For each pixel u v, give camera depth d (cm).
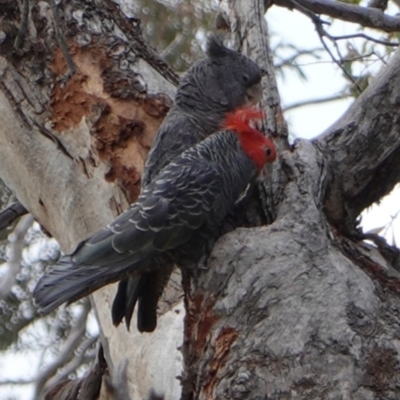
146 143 923
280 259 712
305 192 774
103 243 723
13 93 977
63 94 959
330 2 1088
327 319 672
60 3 1013
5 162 1003
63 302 699
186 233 734
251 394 654
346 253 782
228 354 685
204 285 732
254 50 889
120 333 873
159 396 812
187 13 1486
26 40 987
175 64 1468
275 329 677
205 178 738
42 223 1012
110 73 963
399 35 1319
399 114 855
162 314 855
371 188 862
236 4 912
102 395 916
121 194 910
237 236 738
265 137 792
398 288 741
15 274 1520
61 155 949
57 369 1507
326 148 854
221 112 845
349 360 652
